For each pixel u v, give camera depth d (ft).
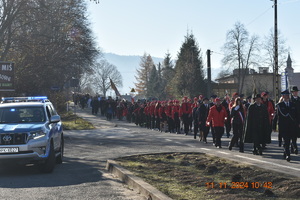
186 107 78.89
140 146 56.65
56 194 26.94
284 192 23.68
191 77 236.43
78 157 47.65
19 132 35.63
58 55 116.47
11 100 43.50
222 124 53.06
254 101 44.34
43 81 118.83
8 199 25.68
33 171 38.22
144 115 111.65
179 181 28.73
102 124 112.06
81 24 124.77
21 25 109.81
